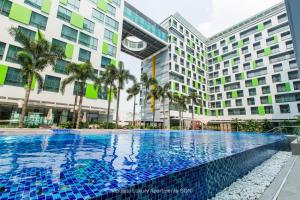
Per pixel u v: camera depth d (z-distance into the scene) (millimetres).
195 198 3461
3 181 3459
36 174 3936
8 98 17469
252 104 40469
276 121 34938
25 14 19766
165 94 33188
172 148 8336
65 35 22812
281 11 38562
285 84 35781
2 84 17312
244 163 5359
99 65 25734
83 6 25188
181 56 44969
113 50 28031
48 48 15469
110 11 28719
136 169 4398
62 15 22859
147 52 47500
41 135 11617
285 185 3832
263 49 40562
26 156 5848
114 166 4707
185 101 36469
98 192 2916
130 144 9656
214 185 3914
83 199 2650
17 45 18625
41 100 19656
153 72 46562
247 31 44844
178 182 3244
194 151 7375
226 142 11453
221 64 49438
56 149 7375
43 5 21281
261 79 39875
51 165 4762
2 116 19000
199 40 52812
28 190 3020
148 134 18359
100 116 25281
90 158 5766
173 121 39969
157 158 5812
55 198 2695
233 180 4609
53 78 21078
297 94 34281
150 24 39156
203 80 50406
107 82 21406
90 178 3660
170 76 41656
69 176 3803
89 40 25188
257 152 6531
